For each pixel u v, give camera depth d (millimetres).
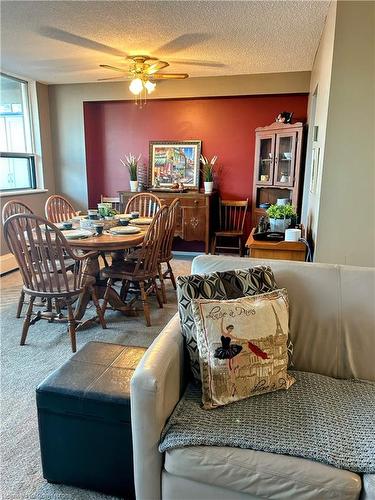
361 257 2549
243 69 4402
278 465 1078
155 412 1174
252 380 1361
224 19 2861
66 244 2469
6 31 3154
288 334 1544
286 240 2793
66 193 5645
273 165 4664
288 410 1295
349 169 2449
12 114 4887
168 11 2721
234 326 1390
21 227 2422
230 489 1127
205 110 5184
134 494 1430
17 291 3811
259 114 5027
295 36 3205
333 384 1479
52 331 2910
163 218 3105
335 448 1114
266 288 1619
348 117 2391
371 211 2479
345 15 2277
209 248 5180
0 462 1617
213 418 1249
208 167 5078
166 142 5367
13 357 2502
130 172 5246
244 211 5242
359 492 1026
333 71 2355
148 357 1265
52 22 2945
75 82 5191
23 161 5129
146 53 3752
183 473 1151
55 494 1472
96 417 1395
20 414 1925
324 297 1622
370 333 1558
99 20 2900
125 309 3221
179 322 1562
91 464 1449
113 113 5484
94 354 1713
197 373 1430
